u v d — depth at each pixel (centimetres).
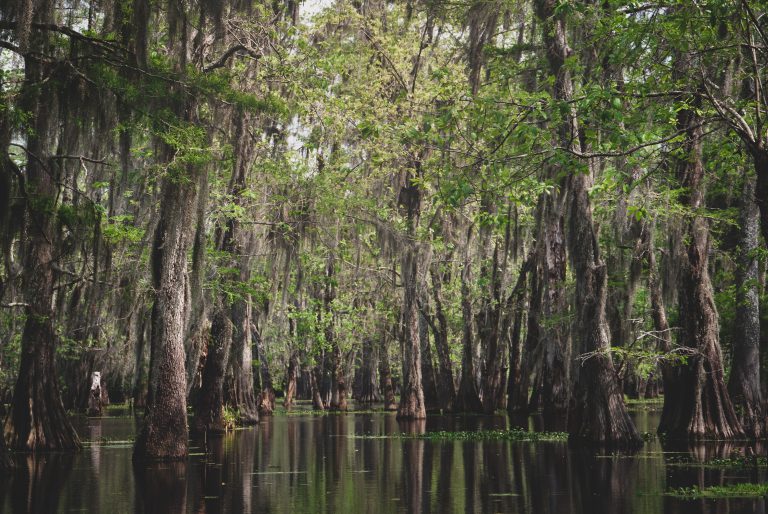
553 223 3362
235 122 2375
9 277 1870
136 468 1891
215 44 2148
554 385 3900
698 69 1472
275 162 3067
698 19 1400
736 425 2414
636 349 2539
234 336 3400
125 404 6134
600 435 2272
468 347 4553
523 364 4584
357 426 3425
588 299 2356
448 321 5222
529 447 2330
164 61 1908
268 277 3597
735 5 1402
